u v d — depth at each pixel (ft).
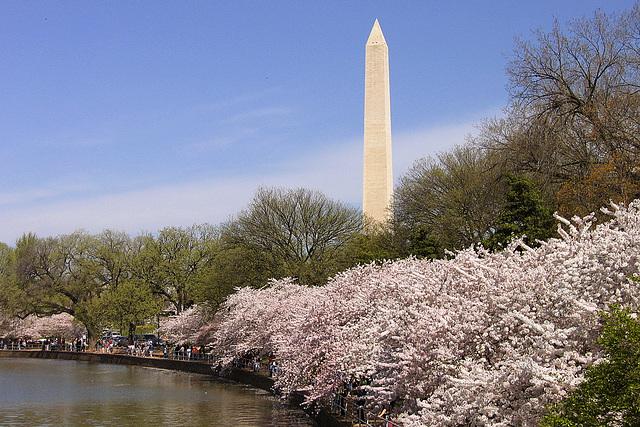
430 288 63.05
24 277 264.31
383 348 63.62
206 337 209.77
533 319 45.44
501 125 142.00
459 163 166.50
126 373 199.21
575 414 35.09
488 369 47.50
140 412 117.29
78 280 263.90
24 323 311.06
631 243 45.24
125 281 258.57
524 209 108.58
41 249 266.77
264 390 144.66
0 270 301.43
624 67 108.37
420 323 54.13
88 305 252.01
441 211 151.64
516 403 40.52
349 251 181.06
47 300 260.01
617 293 41.96
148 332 394.93
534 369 37.19
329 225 198.39
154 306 249.96
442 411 44.83
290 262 189.37
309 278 181.68
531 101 114.32
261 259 194.29
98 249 265.34
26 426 103.81
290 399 121.90
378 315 68.28
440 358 49.24
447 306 57.98
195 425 102.73
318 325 95.50
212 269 224.53
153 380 176.24
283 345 112.06
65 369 215.51
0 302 263.49
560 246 51.49
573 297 43.52
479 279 56.49
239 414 112.16
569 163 109.50
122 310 246.88
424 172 171.32
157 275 256.11
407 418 45.73
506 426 39.58
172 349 229.25
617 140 97.81
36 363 242.78
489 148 139.13
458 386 42.96
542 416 37.37
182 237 264.31
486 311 50.80
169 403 128.47
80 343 280.72
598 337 38.83
